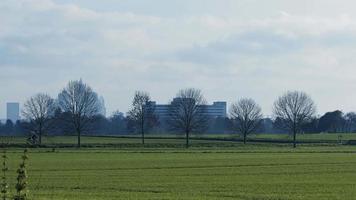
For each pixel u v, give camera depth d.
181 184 59.75
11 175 67.62
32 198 44.81
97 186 57.59
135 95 187.88
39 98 174.00
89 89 176.12
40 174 73.81
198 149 156.62
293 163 96.38
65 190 53.16
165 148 162.12
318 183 60.59
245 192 51.69
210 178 67.62
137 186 57.72
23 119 174.38
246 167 87.25
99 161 102.94
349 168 84.56
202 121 179.75
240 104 199.00
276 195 49.16
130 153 133.75
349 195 49.38
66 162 100.19
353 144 191.25
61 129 175.62
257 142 195.75
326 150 149.50
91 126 174.38
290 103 194.75
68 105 172.12
